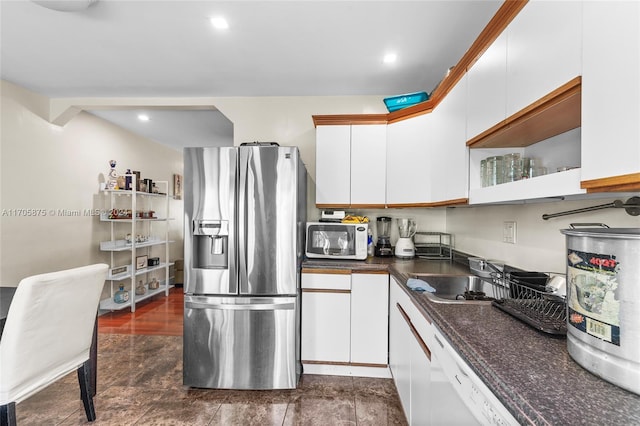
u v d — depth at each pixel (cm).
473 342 87
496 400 69
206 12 183
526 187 107
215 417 183
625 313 62
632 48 66
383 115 258
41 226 322
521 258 162
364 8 178
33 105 310
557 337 91
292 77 267
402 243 265
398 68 248
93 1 172
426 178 238
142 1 174
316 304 231
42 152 322
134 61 243
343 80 272
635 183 68
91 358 201
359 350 228
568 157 129
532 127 125
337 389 214
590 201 115
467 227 237
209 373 211
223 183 212
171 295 484
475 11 180
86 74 267
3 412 132
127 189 410
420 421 136
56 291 146
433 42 212
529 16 107
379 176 263
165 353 271
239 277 212
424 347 130
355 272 229
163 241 474
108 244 407
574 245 75
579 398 60
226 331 211
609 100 72
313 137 309
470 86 159
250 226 212
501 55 127
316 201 268
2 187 285
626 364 62
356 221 262
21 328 133
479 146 163
